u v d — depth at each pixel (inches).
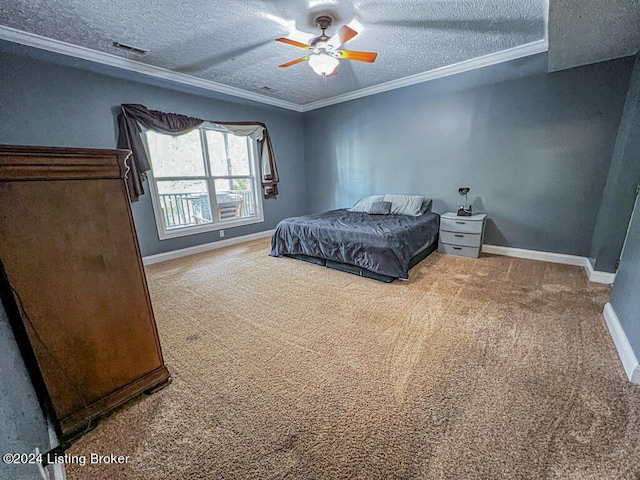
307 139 219.9
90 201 47.3
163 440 47.8
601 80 110.8
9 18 91.3
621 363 63.5
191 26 98.7
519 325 79.9
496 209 143.9
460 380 59.9
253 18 94.5
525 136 130.3
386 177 182.4
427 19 97.3
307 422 50.8
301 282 116.0
